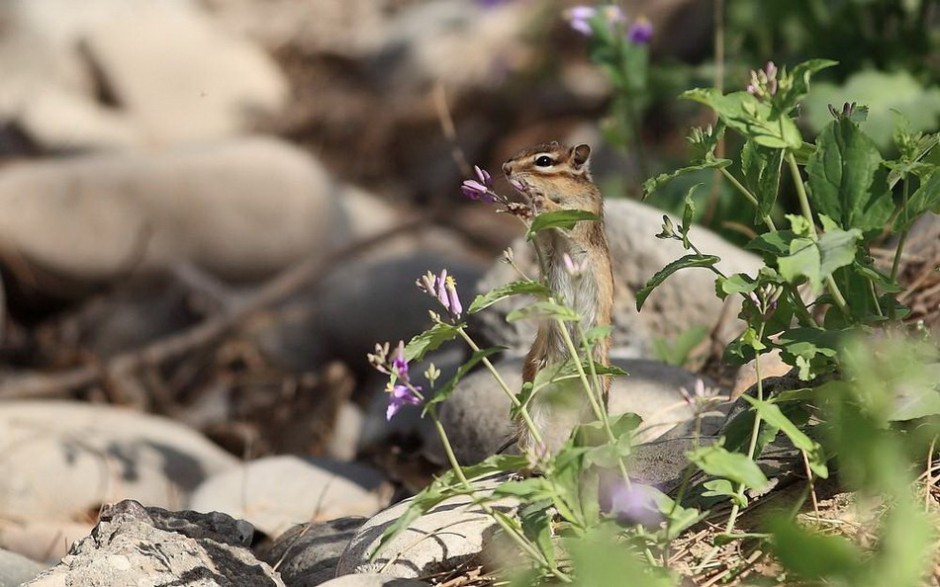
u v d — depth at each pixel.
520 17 27.34
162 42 27.61
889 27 13.49
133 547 7.07
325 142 26.38
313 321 17.78
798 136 6.73
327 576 7.96
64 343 19.25
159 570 6.96
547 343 8.13
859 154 6.88
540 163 8.54
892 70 12.85
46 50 27.80
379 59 28.81
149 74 27.11
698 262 7.05
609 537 6.09
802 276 6.79
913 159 7.10
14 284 19.97
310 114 26.84
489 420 9.48
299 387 14.50
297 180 21.09
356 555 7.16
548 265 8.32
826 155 6.96
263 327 18.06
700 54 23.72
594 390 6.74
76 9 29.08
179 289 19.70
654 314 10.78
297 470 10.62
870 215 6.88
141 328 19.34
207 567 7.09
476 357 6.41
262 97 27.69
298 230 21.03
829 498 6.94
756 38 14.27
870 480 6.46
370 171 25.45
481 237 20.91
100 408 13.34
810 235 6.66
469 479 6.54
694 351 10.51
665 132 21.11
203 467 12.31
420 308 16.72
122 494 11.45
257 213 20.84
